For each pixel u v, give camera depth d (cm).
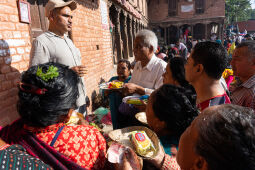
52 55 221
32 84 85
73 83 98
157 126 116
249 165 45
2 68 207
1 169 65
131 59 959
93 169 94
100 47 545
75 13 381
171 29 2333
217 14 2077
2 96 206
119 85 267
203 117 58
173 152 109
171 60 174
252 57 178
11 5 221
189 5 2117
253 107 179
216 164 48
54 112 87
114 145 113
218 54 128
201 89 138
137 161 107
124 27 868
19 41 235
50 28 233
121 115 230
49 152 84
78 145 90
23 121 90
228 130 48
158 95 114
